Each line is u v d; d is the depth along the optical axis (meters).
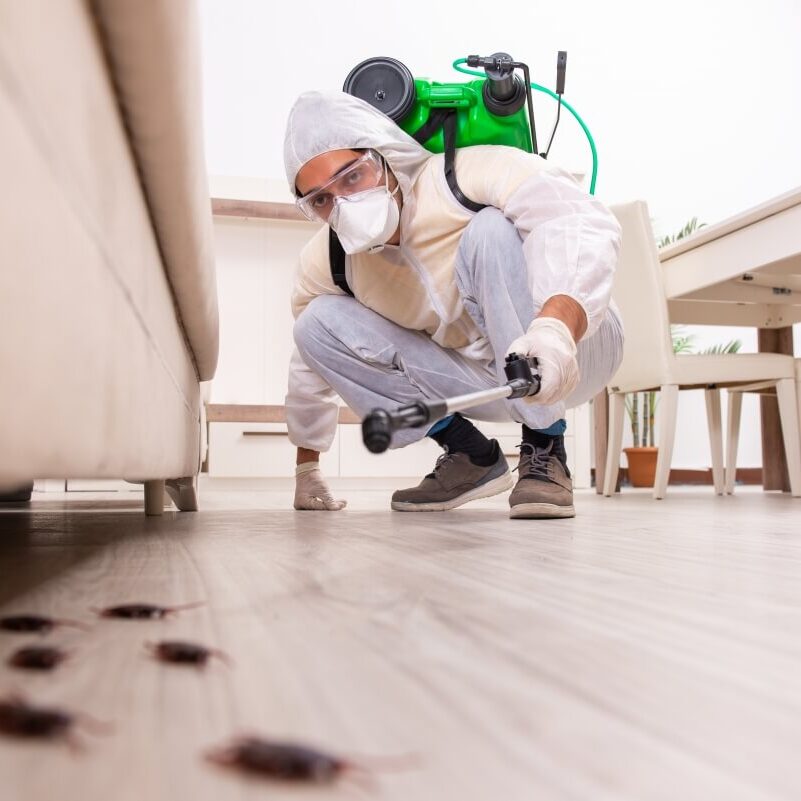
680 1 5.11
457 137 1.49
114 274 0.62
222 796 0.23
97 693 0.34
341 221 1.38
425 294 1.62
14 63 0.36
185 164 0.75
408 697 0.34
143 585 0.67
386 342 1.72
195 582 0.68
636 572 0.78
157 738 0.28
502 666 0.40
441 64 4.63
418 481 3.43
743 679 0.39
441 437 1.80
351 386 1.79
